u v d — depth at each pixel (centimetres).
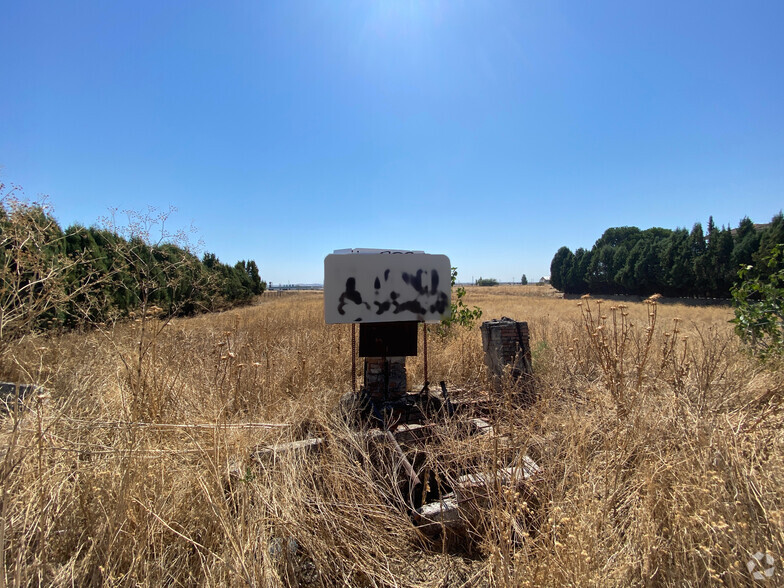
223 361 431
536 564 184
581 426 300
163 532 197
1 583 142
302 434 324
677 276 3175
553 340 679
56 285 286
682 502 207
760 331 509
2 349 253
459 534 250
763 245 2531
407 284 353
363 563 212
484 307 2134
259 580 176
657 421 303
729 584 158
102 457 237
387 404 407
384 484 276
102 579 169
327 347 653
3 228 254
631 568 181
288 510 221
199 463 244
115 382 358
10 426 224
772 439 251
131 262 369
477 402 409
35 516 178
